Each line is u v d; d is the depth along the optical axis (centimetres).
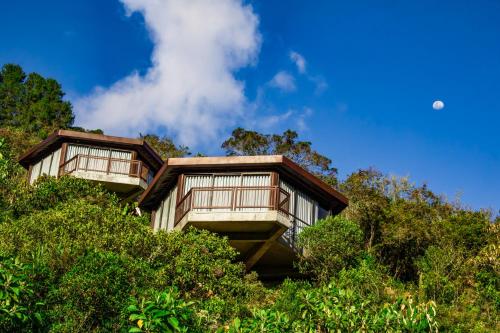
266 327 1500
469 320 2022
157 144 4731
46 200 2612
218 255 2080
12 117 5450
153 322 1278
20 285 1439
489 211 2862
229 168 2434
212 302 1841
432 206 3130
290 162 2372
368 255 2273
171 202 2625
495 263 2288
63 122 5438
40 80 5759
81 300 1579
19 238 1894
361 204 2733
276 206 2261
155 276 1800
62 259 1755
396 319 1641
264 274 2484
